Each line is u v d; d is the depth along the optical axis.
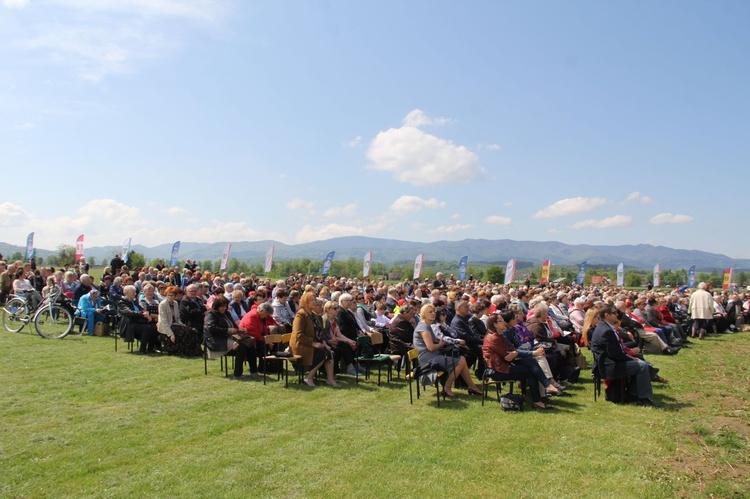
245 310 14.23
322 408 7.87
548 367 9.02
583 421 7.34
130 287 11.99
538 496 4.95
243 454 5.86
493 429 6.93
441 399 8.57
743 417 7.39
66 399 7.82
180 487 4.98
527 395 8.90
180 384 9.05
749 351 14.86
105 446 5.98
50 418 6.90
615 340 8.35
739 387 9.74
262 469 5.45
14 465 5.39
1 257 21.30
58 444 6.00
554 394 8.91
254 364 10.16
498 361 8.09
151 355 11.58
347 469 5.48
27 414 7.05
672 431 6.80
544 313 9.88
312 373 9.39
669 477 5.35
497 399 8.62
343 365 10.70
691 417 7.54
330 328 10.48
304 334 9.16
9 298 16.02
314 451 6.00
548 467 5.63
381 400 8.45
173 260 29.62
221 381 9.45
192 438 6.34
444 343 8.90
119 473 5.28
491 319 8.30
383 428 6.90
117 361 10.75
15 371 9.46
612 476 5.41
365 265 29.72
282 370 10.34
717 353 14.41
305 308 9.39
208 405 7.78
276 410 7.69
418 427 6.98
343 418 7.34
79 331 14.43
